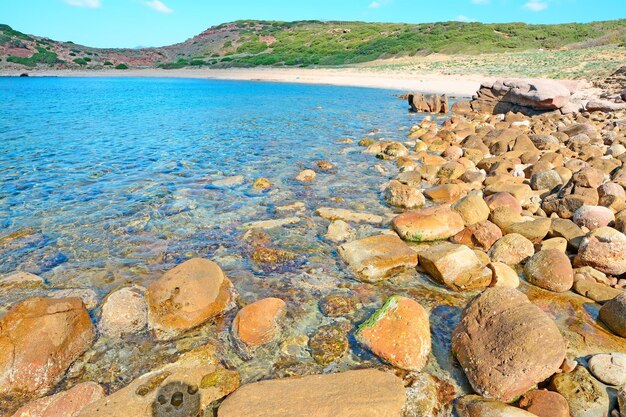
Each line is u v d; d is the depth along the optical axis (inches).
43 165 479.8
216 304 204.8
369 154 538.9
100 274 249.3
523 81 847.7
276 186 407.5
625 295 192.4
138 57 3592.5
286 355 181.2
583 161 425.4
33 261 263.1
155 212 341.7
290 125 784.3
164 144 603.2
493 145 523.8
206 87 1834.4
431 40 2524.6
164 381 158.4
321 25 3806.6
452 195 364.8
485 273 231.1
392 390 152.2
